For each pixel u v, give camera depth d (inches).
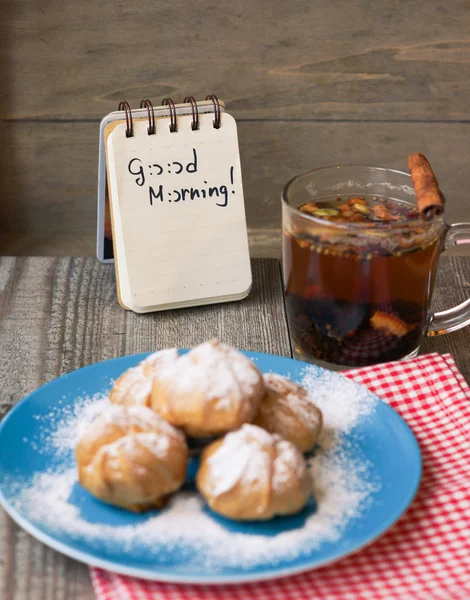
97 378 24.4
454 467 23.2
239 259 28.4
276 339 27.5
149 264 27.9
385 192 27.0
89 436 21.6
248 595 20.7
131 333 27.5
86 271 29.8
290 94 34.2
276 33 33.4
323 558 20.6
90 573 21.4
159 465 21.3
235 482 21.1
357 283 24.7
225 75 33.9
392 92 34.4
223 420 21.6
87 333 27.4
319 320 25.5
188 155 27.8
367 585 20.9
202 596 20.6
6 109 34.1
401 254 24.5
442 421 24.5
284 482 21.2
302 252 25.1
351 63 33.9
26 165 35.0
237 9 33.0
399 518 21.5
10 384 25.6
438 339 27.8
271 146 34.9
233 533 21.2
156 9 32.9
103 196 28.9
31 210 35.8
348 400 24.0
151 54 33.5
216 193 28.1
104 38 33.3
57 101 34.1
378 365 25.5
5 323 27.5
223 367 21.9
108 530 21.2
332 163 35.3
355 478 22.3
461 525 22.0
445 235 25.8
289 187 26.1
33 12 32.8
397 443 23.0
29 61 33.5
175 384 21.9
